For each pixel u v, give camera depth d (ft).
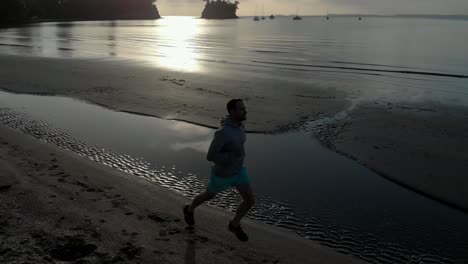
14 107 45.78
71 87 57.52
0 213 18.13
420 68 86.43
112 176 24.59
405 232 20.24
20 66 78.18
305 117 43.09
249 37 218.38
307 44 162.20
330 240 19.27
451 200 23.93
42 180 22.80
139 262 14.90
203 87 58.80
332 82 66.69
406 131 38.17
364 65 91.76
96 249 15.60
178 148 32.37
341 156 31.65
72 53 109.60
